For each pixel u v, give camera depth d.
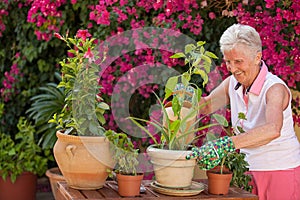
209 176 2.12
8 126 4.90
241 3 3.66
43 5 4.07
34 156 4.42
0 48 4.85
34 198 4.54
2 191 4.38
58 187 2.29
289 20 3.47
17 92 4.79
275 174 2.63
